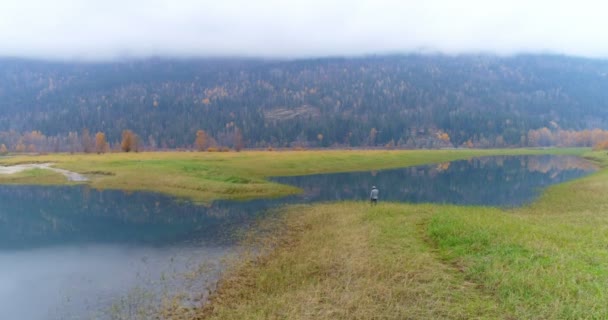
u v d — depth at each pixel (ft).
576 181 183.52
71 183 192.03
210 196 157.89
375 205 126.52
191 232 101.14
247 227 104.94
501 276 52.70
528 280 50.39
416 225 88.38
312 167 260.83
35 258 81.76
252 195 160.66
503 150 554.87
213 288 62.28
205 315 52.70
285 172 241.14
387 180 218.38
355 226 92.38
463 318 44.37
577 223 85.20
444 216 91.30
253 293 58.85
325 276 61.26
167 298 58.85
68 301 59.26
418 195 164.66
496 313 44.75
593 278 50.14
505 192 171.22
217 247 86.38
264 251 81.92
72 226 111.55
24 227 110.63
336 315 47.29
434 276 56.44
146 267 74.02
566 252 59.93
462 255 63.72
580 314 41.70
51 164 248.52
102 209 135.74
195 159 262.67
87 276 70.08
